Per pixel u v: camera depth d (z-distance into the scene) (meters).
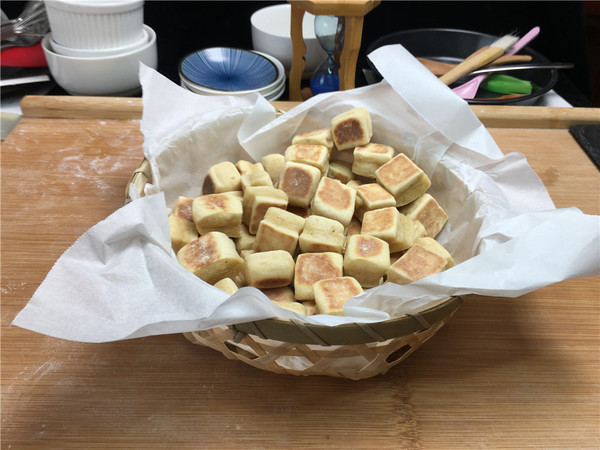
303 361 0.24
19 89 0.48
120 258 0.23
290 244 0.30
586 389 0.27
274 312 0.21
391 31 0.61
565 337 0.29
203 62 0.48
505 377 0.27
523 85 0.49
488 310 0.30
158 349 0.28
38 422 0.24
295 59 0.45
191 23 0.58
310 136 0.35
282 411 0.25
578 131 0.43
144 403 0.25
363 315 0.22
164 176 0.33
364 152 0.34
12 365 0.26
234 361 0.27
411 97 0.33
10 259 0.32
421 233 0.32
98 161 0.39
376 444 0.24
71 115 0.43
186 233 0.30
